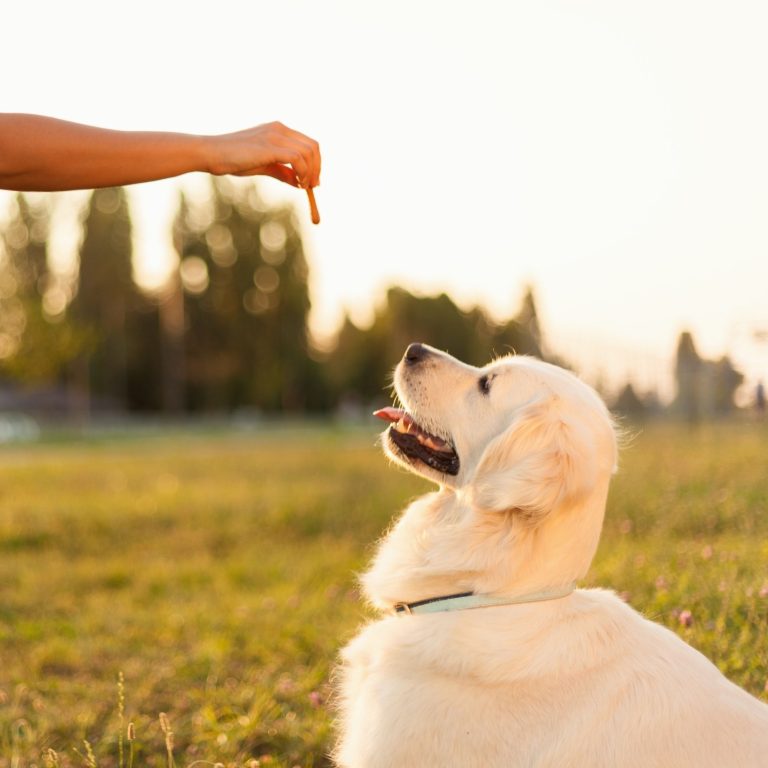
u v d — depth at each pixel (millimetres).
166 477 17344
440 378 3416
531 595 2889
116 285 66125
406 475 14789
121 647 6023
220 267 65750
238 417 64312
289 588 7469
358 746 2816
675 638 2912
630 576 5504
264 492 13586
